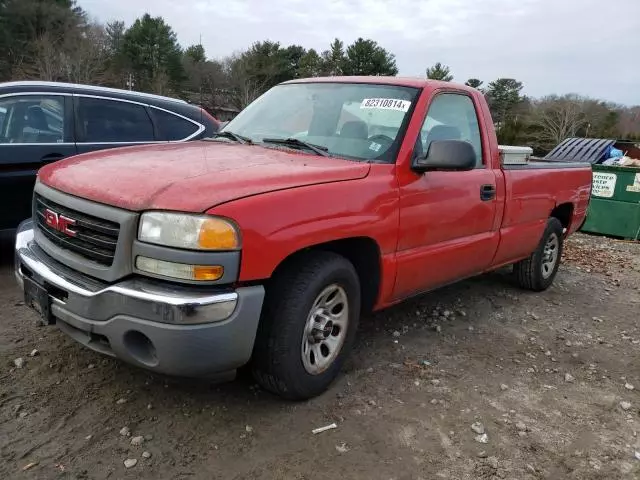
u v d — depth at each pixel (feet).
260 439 9.55
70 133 17.90
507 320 16.65
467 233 14.08
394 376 12.19
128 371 11.26
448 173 13.10
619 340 16.03
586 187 20.62
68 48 132.98
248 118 14.49
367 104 13.01
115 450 8.97
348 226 10.42
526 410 11.38
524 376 12.93
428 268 13.00
